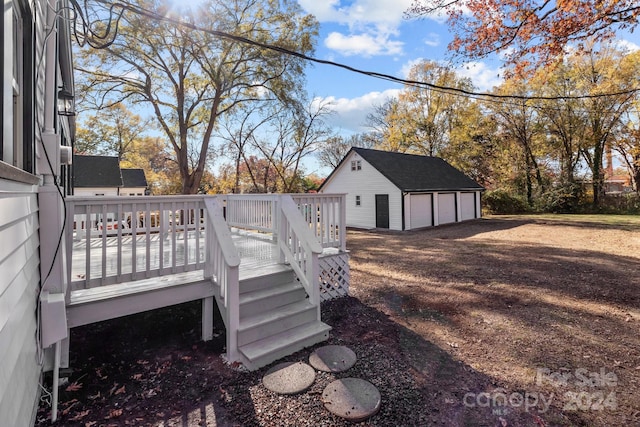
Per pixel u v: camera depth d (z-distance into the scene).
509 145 23.17
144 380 2.85
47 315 2.37
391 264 7.85
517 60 7.56
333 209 5.30
